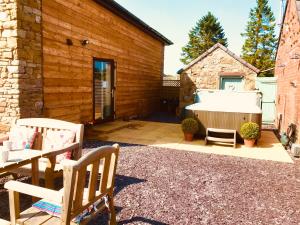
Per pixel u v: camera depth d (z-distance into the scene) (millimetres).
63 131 4020
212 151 6781
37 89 6309
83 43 8273
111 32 10180
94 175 2461
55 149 3438
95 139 7781
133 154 6215
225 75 13211
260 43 38844
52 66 6891
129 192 4066
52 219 2328
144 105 14180
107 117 10383
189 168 5312
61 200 2166
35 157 3141
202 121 7926
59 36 7145
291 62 8219
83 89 8484
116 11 10109
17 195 2377
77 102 8164
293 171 5301
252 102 8664
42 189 2301
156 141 7742
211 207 3674
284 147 7496
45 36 6562
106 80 10156
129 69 12055
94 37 8992
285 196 4102
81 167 2148
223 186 4438
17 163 2926
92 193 2504
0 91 5793
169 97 16953
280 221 3352
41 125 4215
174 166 5406
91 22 8773
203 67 13594
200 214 3467
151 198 3887
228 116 7645
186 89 13891
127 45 11688
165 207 3625
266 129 11016
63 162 3484
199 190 4238
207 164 5625
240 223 3275
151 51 14875
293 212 3592
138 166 5324
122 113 11555
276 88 12352
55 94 7062
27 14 5863
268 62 36250
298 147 6352
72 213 2209
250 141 7328
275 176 4984
